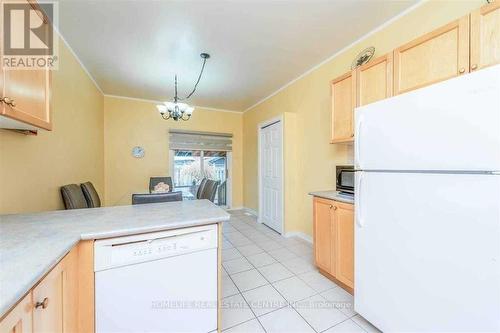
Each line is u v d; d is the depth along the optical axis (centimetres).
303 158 333
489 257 91
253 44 246
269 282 209
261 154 429
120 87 377
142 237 111
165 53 263
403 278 123
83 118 289
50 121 141
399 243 125
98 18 198
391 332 130
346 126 207
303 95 331
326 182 288
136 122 440
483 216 93
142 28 214
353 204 180
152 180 402
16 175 150
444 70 136
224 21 206
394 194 127
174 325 120
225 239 330
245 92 408
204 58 276
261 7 188
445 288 105
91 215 133
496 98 89
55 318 84
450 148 103
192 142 492
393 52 165
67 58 237
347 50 253
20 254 81
